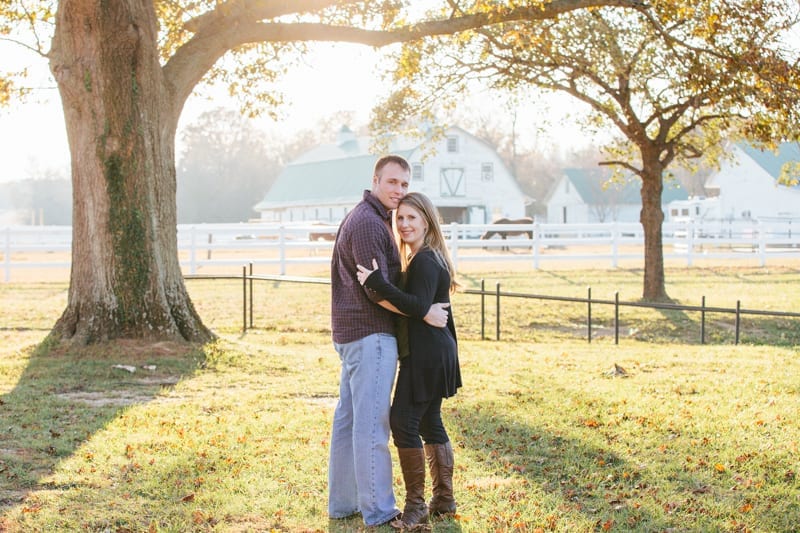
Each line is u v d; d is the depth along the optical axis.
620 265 28.58
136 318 11.14
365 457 4.94
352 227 4.84
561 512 5.17
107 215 11.09
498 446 6.66
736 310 12.00
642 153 19.91
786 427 6.99
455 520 5.05
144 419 7.50
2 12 13.49
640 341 14.80
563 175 74.81
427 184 57.22
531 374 10.04
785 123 15.42
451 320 5.13
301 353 11.79
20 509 5.08
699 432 6.91
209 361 10.52
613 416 7.53
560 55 18.11
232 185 91.38
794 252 28.44
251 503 5.31
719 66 15.91
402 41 12.85
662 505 5.26
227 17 12.05
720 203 55.53
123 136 11.03
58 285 23.36
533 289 21.50
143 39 11.07
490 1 13.15
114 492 5.46
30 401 8.23
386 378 4.91
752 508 5.20
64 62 10.99
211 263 24.56
